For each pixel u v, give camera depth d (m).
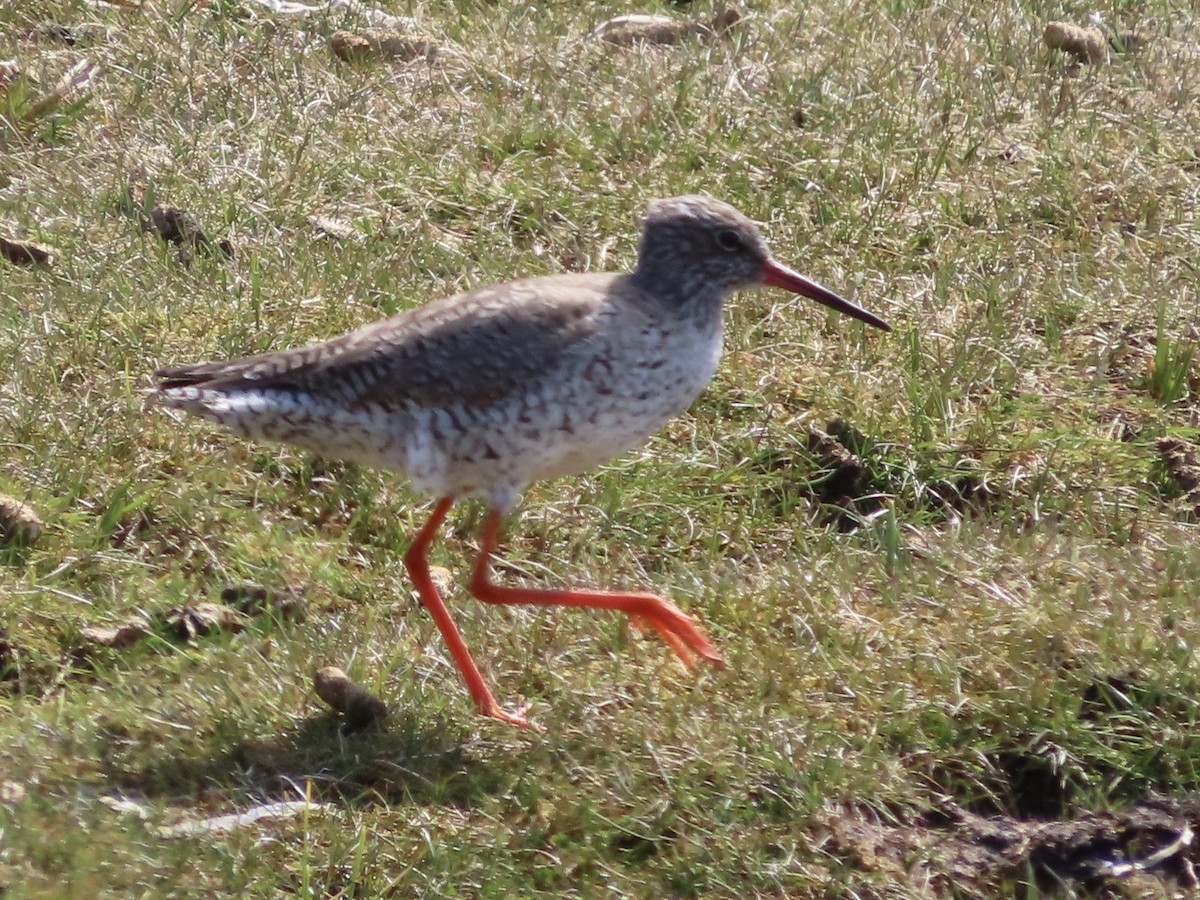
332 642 10.20
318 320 13.12
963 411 12.62
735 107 16.14
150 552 11.02
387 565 11.13
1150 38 17.92
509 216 14.58
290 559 11.04
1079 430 12.49
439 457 9.84
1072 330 13.56
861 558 11.16
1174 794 9.53
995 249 14.43
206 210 14.34
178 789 9.14
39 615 10.31
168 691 9.75
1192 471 11.92
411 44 17.17
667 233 10.41
